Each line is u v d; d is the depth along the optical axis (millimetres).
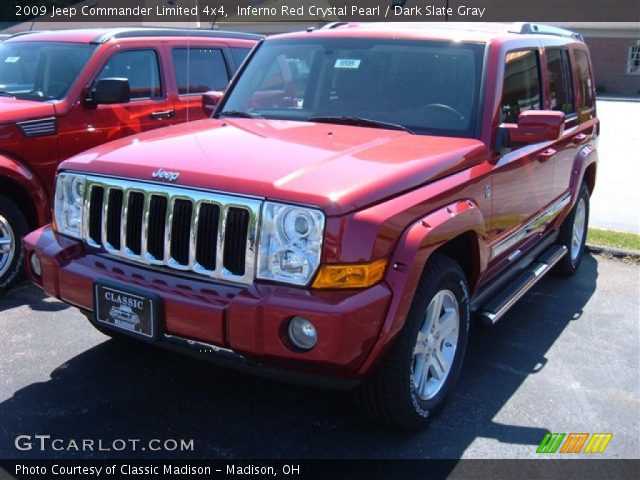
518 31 4883
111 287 3338
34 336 4660
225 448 3441
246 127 4211
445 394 3764
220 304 3049
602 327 5211
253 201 3055
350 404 3895
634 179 11781
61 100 5918
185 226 3256
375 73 4512
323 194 2990
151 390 3977
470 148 3873
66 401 3828
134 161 3520
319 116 4461
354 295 2961
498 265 4445
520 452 3496
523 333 5059
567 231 6113
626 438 3670
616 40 34781
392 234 3102
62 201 3785
